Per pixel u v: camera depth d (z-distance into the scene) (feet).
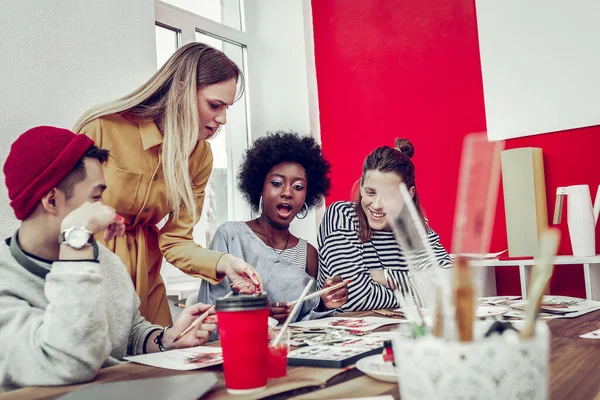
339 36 10.99
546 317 4.14
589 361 2.60
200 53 5.57
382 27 10.48
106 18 7.36
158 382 2.46
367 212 6.22
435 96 9.89
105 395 2.25
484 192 1.69
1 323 3.05
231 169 10.95
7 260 3.27
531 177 8.10
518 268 8.93
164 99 5.43
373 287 5.70
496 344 1.61
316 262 6.92
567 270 8.55
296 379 2.56
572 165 8.50
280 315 4.83
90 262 2.95
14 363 2.86
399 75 10.27
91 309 2.86
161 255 5.74
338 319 4.66
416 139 10.03
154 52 8.09
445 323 1.76
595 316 4.13
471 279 1.68
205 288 6.03
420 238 1.92
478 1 9.22
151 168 5.35
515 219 8.22
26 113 6.33
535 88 8.75
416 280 1.99
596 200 7.89
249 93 11.41
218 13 10.96
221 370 2.89
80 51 6.98
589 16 8.31
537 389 1.64
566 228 8.52
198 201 6.16
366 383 2.45
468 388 1.61
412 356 1.72
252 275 4.91
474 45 9.55
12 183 3.27
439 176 9.75
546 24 8.65
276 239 6.78
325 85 11.11
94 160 3.43
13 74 6.22
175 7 9.71
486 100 9.18
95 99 7.14
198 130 5.55
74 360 2.78
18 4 6.30
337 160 10.91
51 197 3.26
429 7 9.99
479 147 1.69
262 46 11.51
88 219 3.03
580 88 8.39
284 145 6.91
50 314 2.85
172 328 3.82
